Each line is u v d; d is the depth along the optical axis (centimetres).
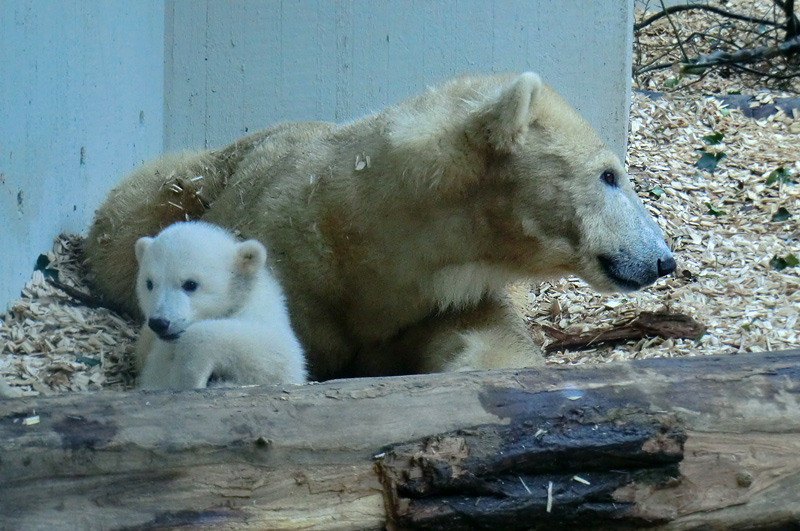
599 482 366
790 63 1527
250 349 468
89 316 652
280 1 997
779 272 873
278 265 587
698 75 1557
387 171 560
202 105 1012
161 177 723
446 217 564
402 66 1013
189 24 998
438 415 369
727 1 1861
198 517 339
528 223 564
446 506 355
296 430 357
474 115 545
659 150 1160
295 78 1012
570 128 568
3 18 572
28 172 630
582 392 382
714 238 958
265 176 644
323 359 620
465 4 1005
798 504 375
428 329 621
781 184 1071
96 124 772
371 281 586
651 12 1850
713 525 371
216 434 350
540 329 747
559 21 1010
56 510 331
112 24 807
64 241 708
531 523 361
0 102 575
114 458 340
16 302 613
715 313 779
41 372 552
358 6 1000
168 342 484
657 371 396
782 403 387
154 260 499
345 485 353
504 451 362
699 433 376
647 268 572
